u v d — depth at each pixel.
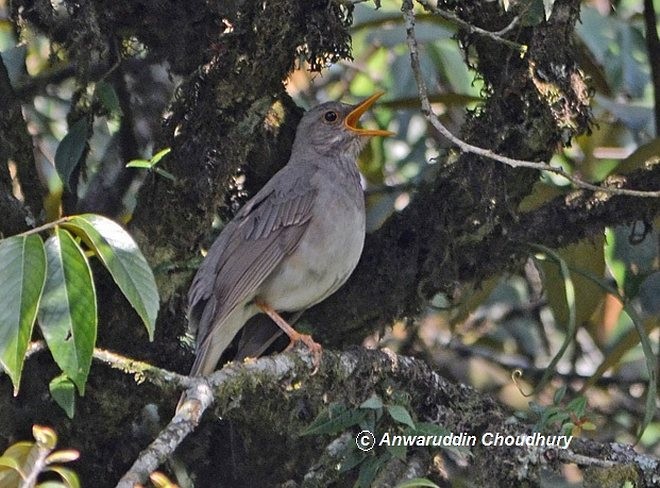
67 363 7.01
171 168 10.71
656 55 12.95
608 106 13.86
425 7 10.29
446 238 11.38
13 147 11.27
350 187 12.12
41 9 11.52
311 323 12.02
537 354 15.73
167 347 11.23
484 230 11.31
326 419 9.82
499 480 10.20
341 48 10.69
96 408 10.68
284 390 10.09
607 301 14.41
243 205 12.62
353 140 12.59
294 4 10.38
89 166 13.80
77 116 11.88
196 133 10.67
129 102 13.05
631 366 15.06
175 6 11.54
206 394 8.32
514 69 11.02
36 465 6.82
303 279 11.69
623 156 15.04
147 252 10.88
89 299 7.07
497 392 14.82
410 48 9.95
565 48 11.06
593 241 11.85
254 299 11.80
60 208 12.52
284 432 10.70
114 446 11.22
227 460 11.73
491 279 13.05
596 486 9.66
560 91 10.98
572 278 12.79
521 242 11.69
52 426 10.73
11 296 6.78
